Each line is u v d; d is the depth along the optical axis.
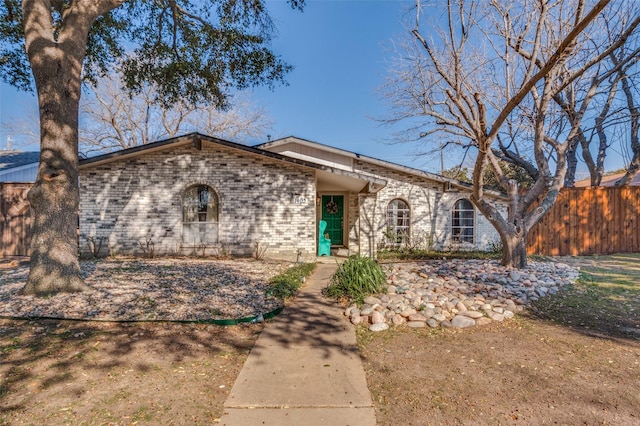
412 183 13.54
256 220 10.59
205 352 3.76
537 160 7.86
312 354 3.74
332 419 2.57
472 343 4.02
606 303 5.51
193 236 10.62
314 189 10.58
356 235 14.34
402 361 3.57
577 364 3.43
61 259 5.74
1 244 10.48
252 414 2.62
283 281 6.70
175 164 10.61
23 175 15.56
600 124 8.34
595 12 3.75
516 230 7.81
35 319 4.57
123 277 7.02
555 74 7.38
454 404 2.76
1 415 2.57
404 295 5.59
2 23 8.48
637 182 18.59
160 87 10.83
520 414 2.61
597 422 2.50
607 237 11.41
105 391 2.92
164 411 2.65
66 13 5.96
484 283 6.49
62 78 5.77
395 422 2.53
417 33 6.50
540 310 5.22
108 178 10.51
